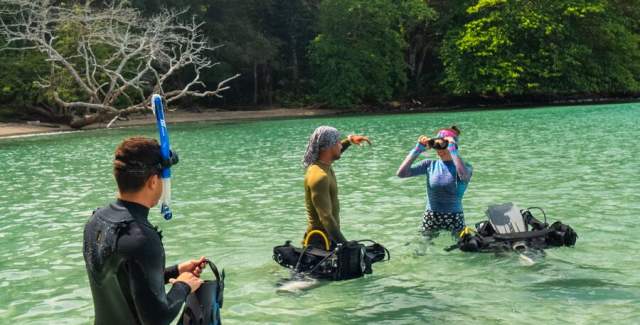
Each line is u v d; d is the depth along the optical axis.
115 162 2.46
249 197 8.99
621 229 6.42
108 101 25.48
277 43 38.88
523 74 38.66
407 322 4.12
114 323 2.43
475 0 39.75
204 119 31.56
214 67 36.78
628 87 41.59
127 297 2.38
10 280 5.25
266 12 41.00
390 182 9.95
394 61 39.28
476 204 7.92
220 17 37.00
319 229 5.20
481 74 38.19
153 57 25.66
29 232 7.05
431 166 6.43
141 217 2.45
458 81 38.47
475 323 4.06
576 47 39.31
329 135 5.08
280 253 5.14
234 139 19.70
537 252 5.53
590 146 14.30
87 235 2.45
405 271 5.23
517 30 38.72
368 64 38.44
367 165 12.20
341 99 37.59
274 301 4.58
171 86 37.66
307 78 42.41
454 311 4.29
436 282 4.93
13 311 4.50
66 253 6.12
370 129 22.80
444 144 6.21
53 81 25.31
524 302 4.42
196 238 6.56
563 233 5.62
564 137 16.73
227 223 7.27
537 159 12.23
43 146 18.69
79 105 24.88
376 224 6.99
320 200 4.98
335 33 38.03
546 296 4.53
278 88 43.12
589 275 4.98
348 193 9.02
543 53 38.62
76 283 5.16
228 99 41.31
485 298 4.53
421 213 7.51
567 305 4.34
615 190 8.60
